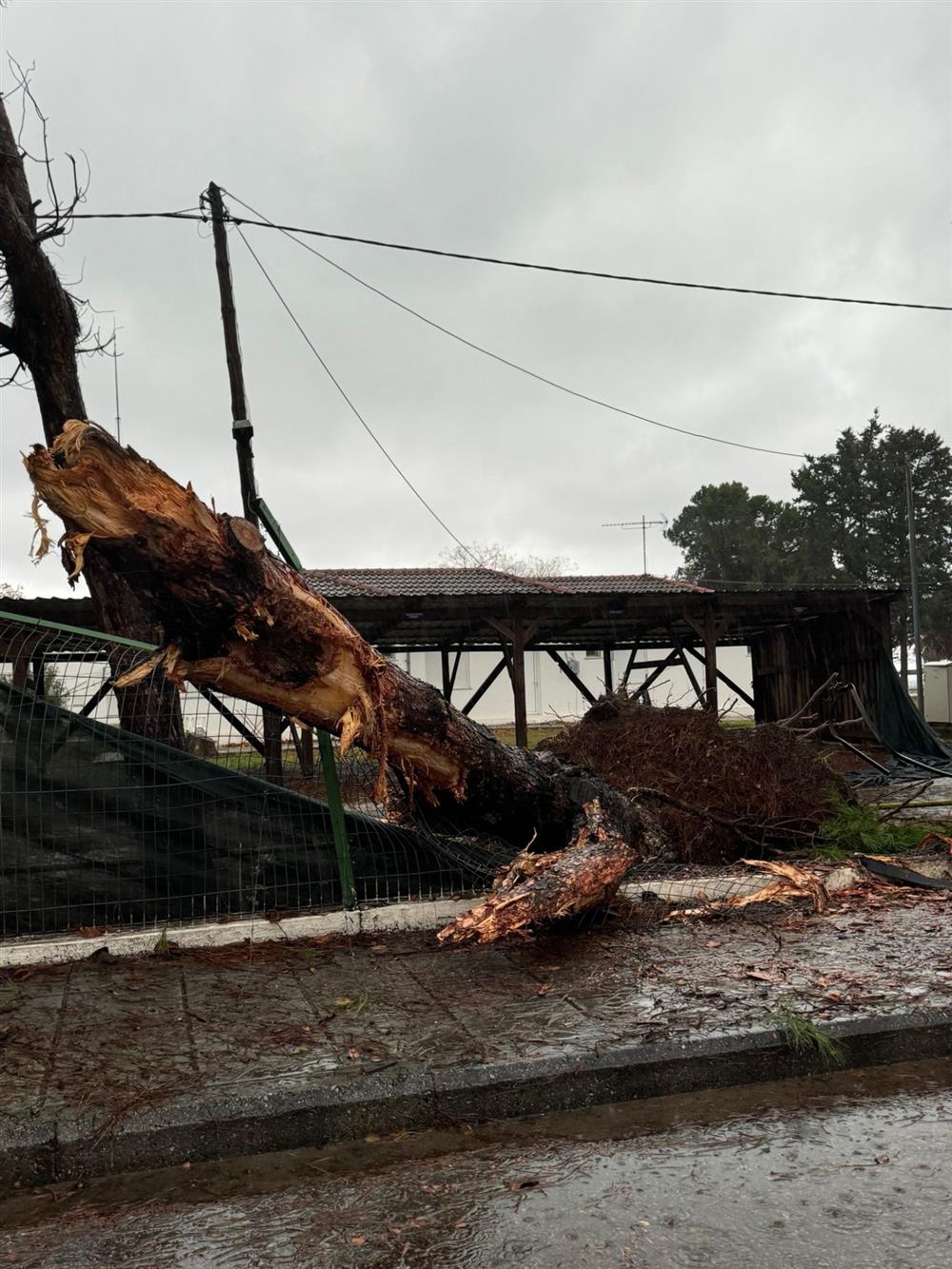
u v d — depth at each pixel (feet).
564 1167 10.63
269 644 16.49
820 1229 9.04
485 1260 8.69
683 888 21.18
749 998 14.64
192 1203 10.13
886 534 173.47
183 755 19.06
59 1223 9.77
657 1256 8.66
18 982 15.90
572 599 50.70
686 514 208.54
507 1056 12.52
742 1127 11.62
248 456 31.35
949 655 166.50
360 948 17.88
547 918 17.56
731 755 28.84
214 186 36.70
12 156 31.22
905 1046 13.80
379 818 21.67
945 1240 8.78
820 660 63.16
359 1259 8.82
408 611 48.42
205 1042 13.11
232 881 19.13
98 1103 11.28
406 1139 11.64
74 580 14.58
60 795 18.25
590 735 30.27
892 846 27.50
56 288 31.35
